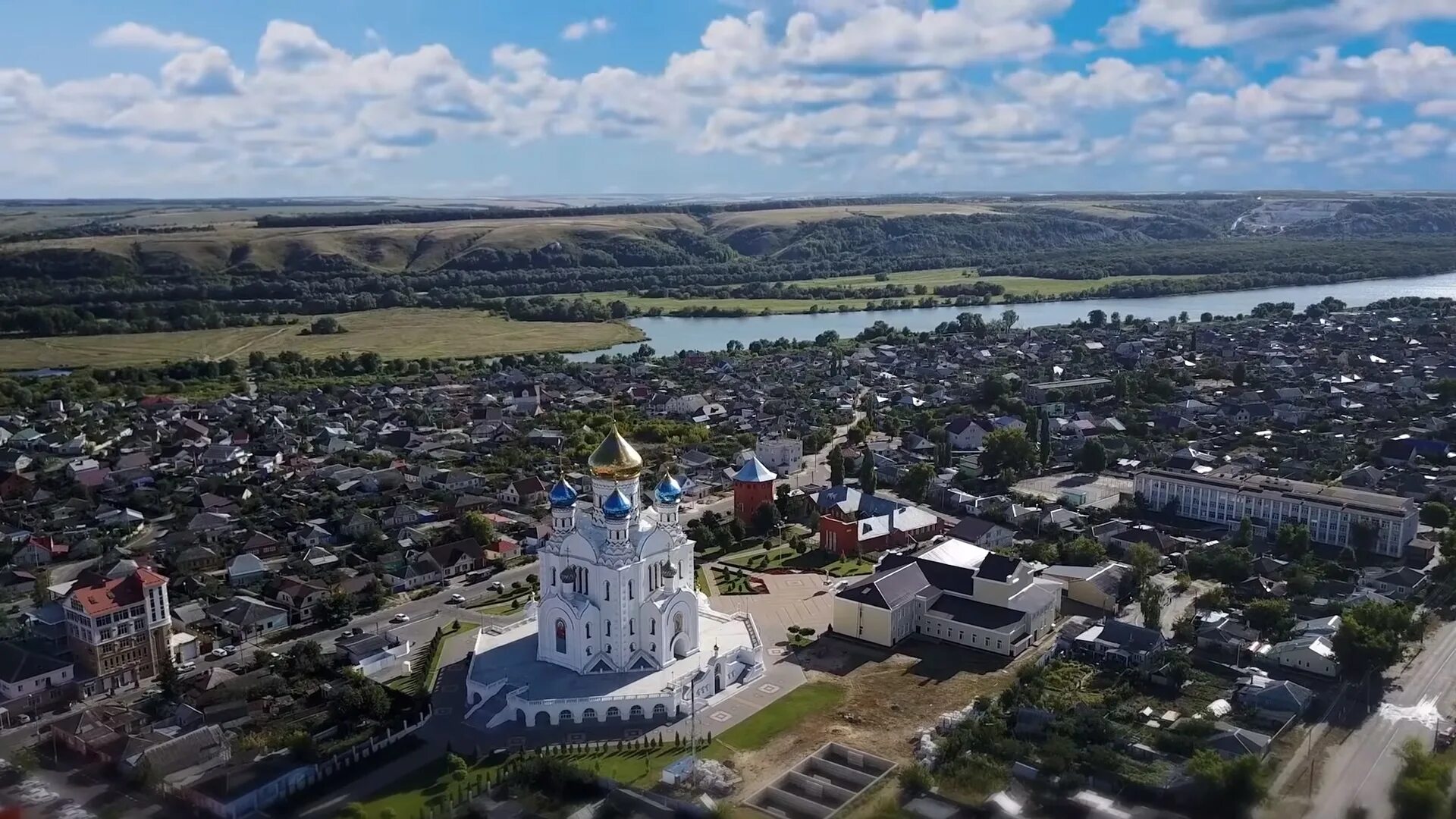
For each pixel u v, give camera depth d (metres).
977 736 194.38
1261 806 172.62
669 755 197.75
